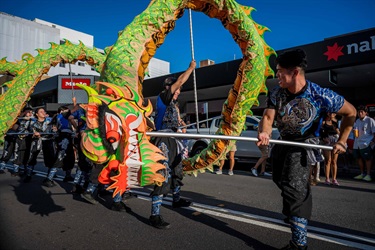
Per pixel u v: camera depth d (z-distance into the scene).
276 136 7.80
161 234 3.03
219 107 16.67
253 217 3.60
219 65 14.54
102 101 2.41
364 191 5.54
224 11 3.82
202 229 3.16
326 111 2.46
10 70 5.80
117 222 3.46
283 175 2.49
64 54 5.65
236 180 6.84
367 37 9.91
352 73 11.61
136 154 2.38
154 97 18.17
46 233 3.09
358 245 2.72
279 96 2.54
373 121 6.98
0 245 2.73
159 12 3.39
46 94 30.97
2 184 6.16
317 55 11.13
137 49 3.23
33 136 6.08
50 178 5.84
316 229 3.18
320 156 2.56
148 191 5.34
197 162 4.24
